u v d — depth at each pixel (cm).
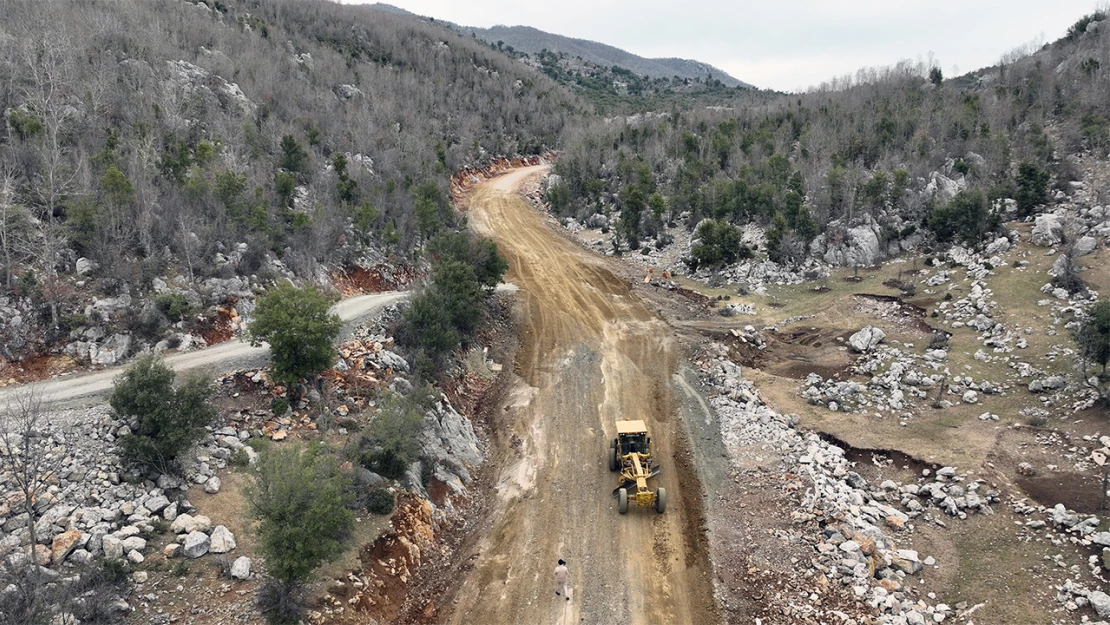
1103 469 3047
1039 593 2464
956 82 12950
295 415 3148
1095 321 3591
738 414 3966
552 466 3522
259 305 3291
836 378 4338
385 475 2917
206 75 7494
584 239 7762
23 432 2531
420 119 10962
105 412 2759
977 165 6931
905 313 5006
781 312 5428
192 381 2758
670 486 3325
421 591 2588
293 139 6431
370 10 17575
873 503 3066
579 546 2902
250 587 2209
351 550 2489
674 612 2528
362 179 6781
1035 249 5238
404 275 5834
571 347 4962
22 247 3497
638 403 4153
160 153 5284
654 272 6550
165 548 2280
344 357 3791
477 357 4719
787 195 6656
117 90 5950
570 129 12825
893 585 2552
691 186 7925
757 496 3200
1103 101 7812
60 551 2131
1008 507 2941
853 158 7944
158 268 3853
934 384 4028
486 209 8975
